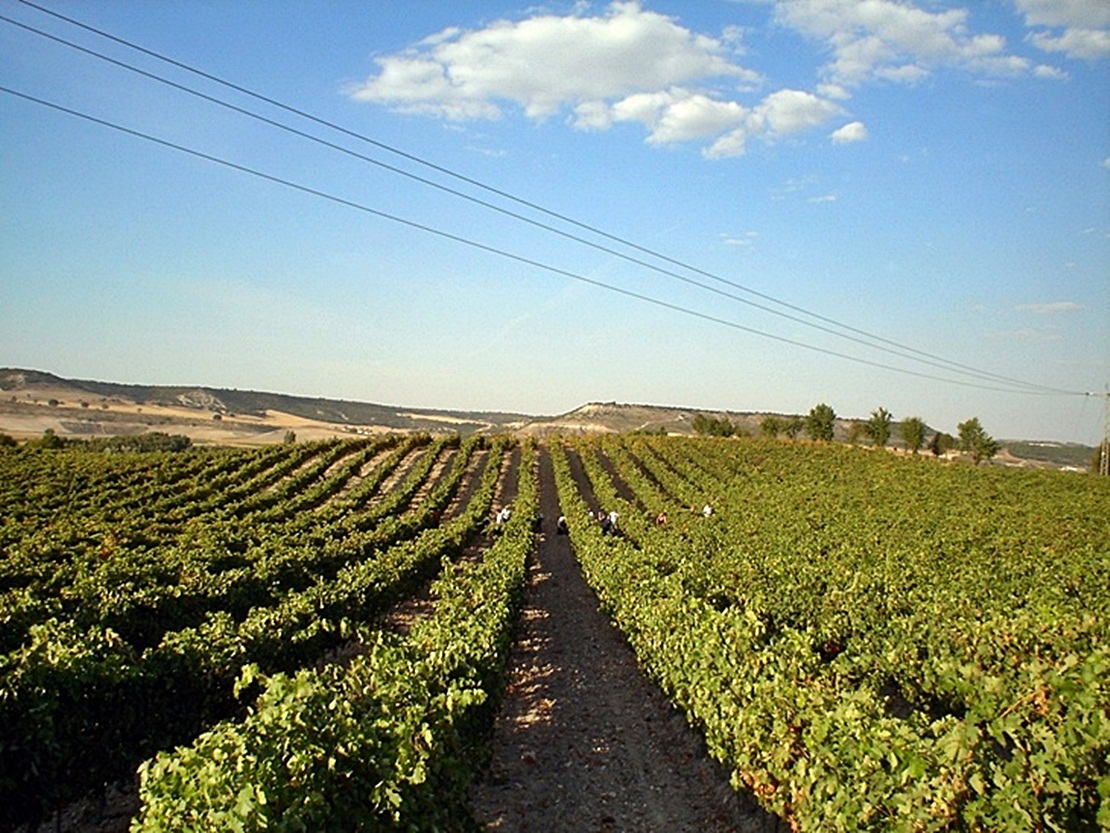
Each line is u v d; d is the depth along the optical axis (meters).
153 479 51.38
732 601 18.25
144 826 5.93
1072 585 20.94
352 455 68.19
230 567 23.47
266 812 5.77
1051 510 46.03
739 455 73.44
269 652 12.70
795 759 8.20
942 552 27.84
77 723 8.99
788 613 17.27
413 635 12.52
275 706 7.04
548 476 64.81
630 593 17.58
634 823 9.55
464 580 18.62
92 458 59.22
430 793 7.23
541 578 31.28
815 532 34.00
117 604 15.42
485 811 9.76
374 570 20.67
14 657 9.07
